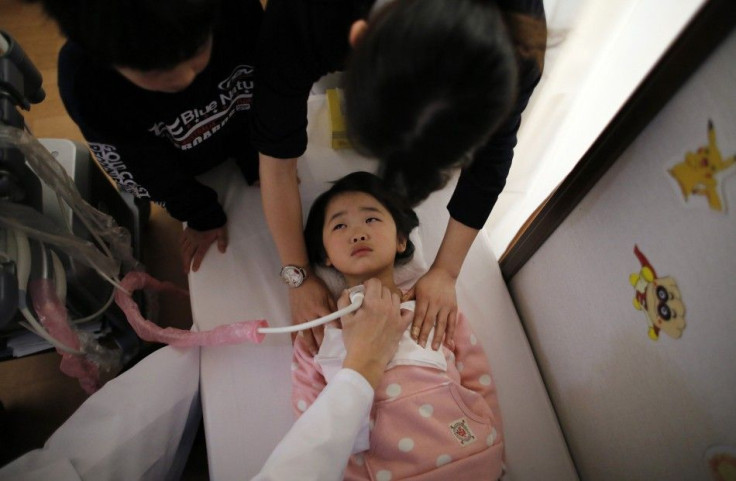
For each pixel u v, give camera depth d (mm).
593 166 704
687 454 635
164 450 841
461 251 894
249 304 986
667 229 597
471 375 879
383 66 377
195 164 1065
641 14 687
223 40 801
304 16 564
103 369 1023
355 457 766
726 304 527
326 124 1138
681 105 541
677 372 625
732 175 483
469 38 369
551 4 738
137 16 452
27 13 1736
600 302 771
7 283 624
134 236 1328
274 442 854
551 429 898
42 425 1181
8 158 657
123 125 823
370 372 707
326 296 915
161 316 1345
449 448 750
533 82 599
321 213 921
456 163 472
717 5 449
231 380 905
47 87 1612
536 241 922
